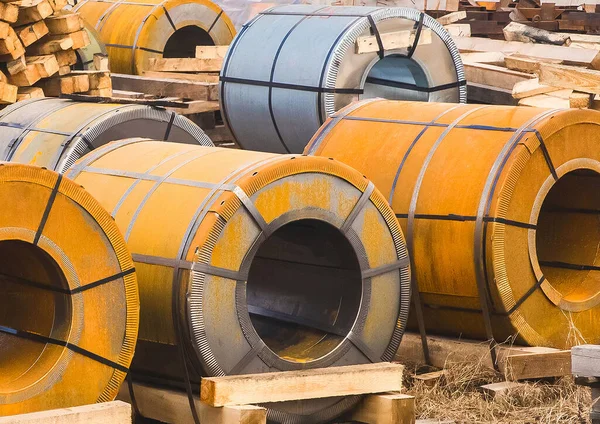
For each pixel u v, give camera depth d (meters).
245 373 13.58
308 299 15.57
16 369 12.60
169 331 13.50
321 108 23.55
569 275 18.50
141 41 35.41
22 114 20.17
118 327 12.80
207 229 13.14
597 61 22.39
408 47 24.59
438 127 17.41
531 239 16.44
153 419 14.63
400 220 16.80
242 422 12.83
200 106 27.27
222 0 43.19
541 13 39.75
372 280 14.74
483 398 15.77
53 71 25.19
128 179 14.91
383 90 26.11
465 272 16.23
